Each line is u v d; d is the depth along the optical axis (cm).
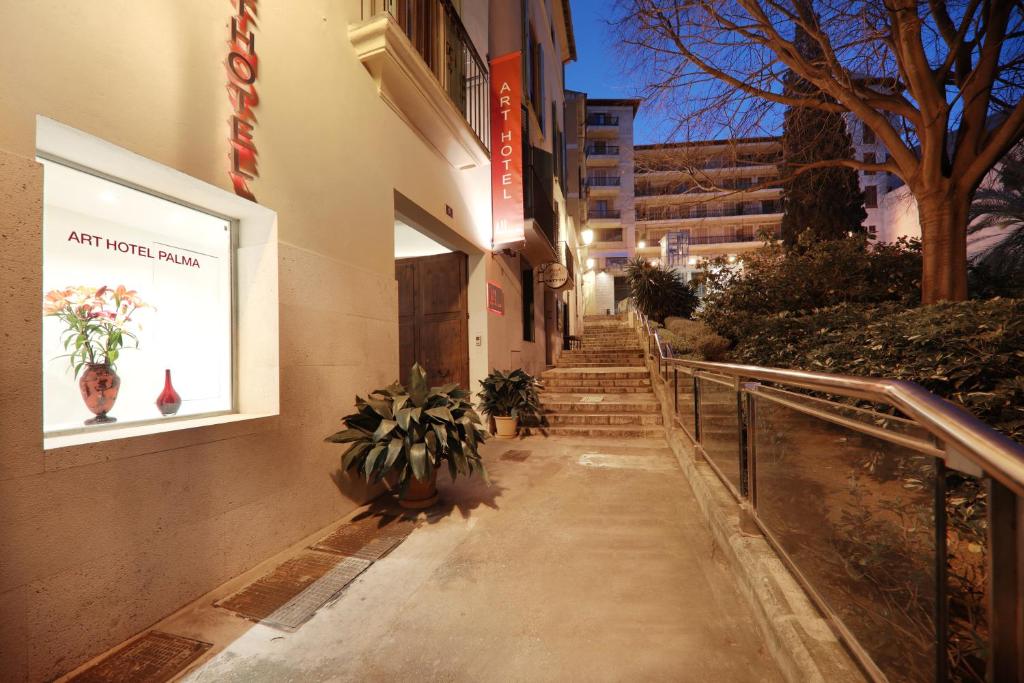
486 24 652
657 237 2823
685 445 473
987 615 90
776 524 210
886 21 419
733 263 883
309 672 175
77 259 204
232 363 280
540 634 195
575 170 1767
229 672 174
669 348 682
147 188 231
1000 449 80
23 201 159
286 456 280
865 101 470
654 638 190
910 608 120
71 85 173
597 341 1528
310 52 308
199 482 223
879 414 127
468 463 338
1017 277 593
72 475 172
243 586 238
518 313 805
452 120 464
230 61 243
